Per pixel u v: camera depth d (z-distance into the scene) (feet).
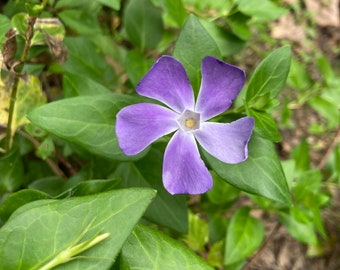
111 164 0.44
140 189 0.29
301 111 0.80
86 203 0.29
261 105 0.36
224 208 0.54
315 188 0.52
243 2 0.49
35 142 0.48
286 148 0.78
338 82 0.61
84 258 0.28
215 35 0.49
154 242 0.32
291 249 0.70
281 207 0.51
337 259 0.70
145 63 0.49
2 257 0.28
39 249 0.28
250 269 0.67
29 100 0.44
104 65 0.51
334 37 0.89
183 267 0.32
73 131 0.35
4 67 0.38
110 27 0.62
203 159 0.36
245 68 0.79
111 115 0.35
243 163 0.35
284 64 0.36
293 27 0.87
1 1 0.64
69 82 0.41
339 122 0.60
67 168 0.55
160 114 0.33
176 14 0.49
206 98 0.34
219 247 0.53
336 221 0.71
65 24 0.52
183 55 0.36
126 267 0.31
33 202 0.30
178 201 0.41
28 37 0.37
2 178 0.43
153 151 0.42
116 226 0.28
